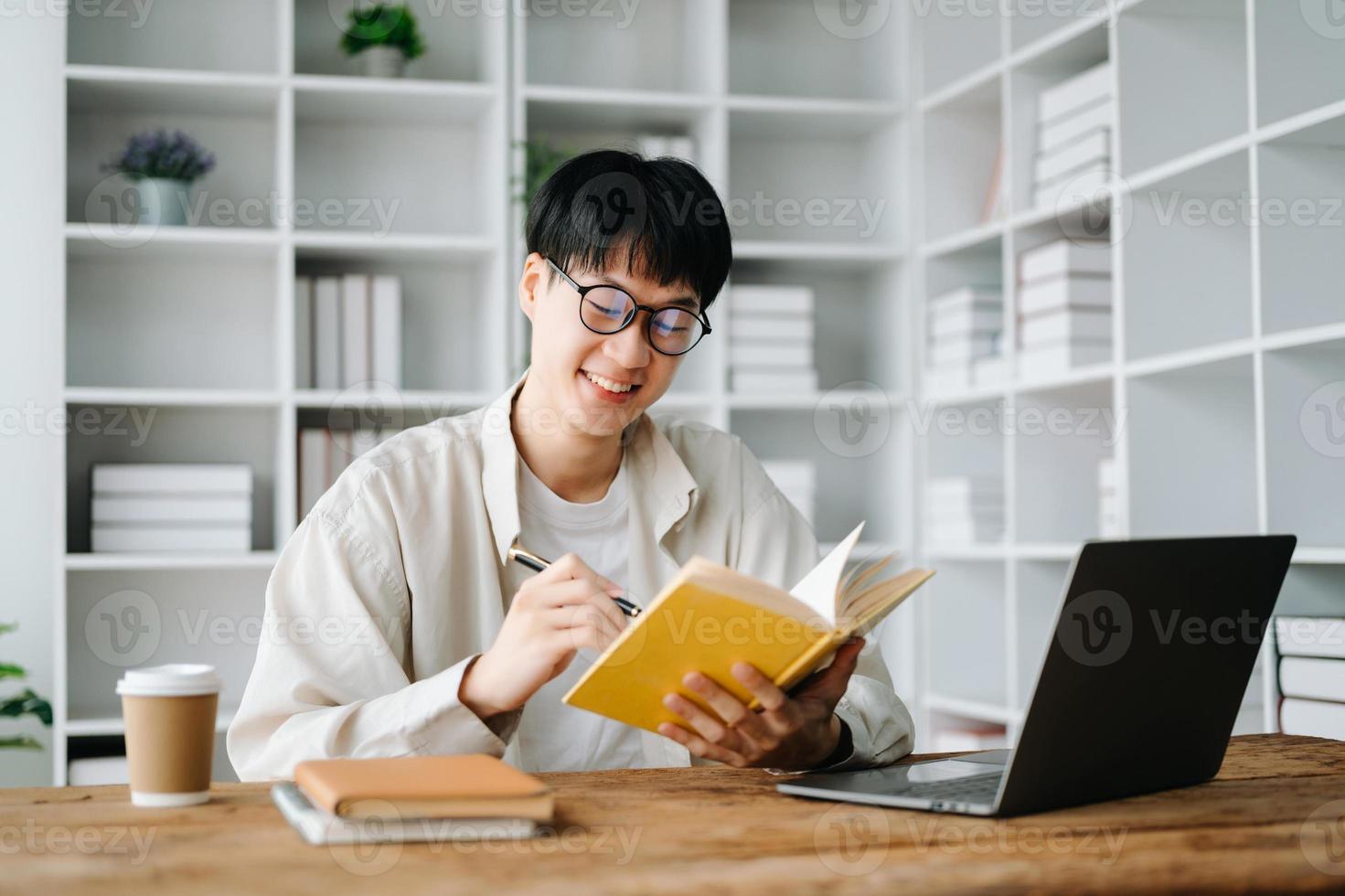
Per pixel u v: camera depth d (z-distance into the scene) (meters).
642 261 1.33
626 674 0.99
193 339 3.19
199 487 2.90
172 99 3.05
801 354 3.23
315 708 1.27
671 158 1.40
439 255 3.15
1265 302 2.21
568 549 1.55
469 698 1.14
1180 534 2.53
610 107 3.21
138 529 2.87
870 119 3.41
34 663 3.03
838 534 3.54
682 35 3.47
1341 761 1.22
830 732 1.15
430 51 3.31
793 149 3.59
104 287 3.14
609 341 1.35
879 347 3.51
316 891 0.72
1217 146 2.31
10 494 3.03
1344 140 2.22
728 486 1.67
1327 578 2.22
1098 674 0.94
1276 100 2.23
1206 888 0.77
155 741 0.96
